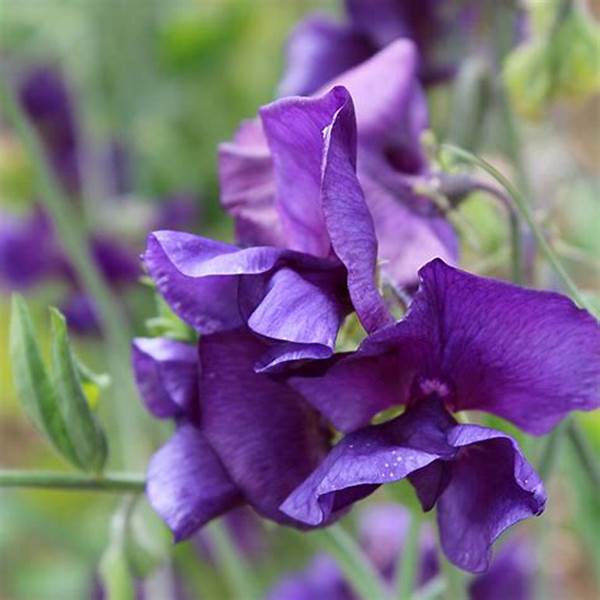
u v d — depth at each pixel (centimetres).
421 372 26
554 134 51
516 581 47
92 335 60
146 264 27
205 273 26
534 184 46
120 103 71
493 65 38
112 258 61
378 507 56
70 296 62
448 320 26
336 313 26
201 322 27
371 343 26
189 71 73
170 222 65
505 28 38
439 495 26
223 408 27
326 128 25
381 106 29
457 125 38
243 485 27
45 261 61
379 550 48
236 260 26
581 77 36
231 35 73
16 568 68
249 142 29
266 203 28
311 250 27
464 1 39
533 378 26
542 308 26
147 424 58
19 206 66
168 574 51
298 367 26
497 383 26
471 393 27
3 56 69
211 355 27
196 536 54
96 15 71
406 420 26
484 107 38
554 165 50
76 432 30
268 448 27
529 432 27
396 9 39
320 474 26
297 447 27
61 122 66
